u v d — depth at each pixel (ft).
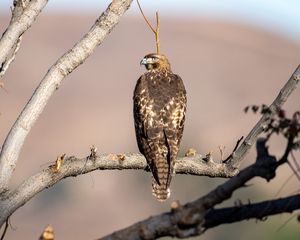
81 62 26.91
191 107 342.44
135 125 39.22
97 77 359.46
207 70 401.08
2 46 26.43
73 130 303.27
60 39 420.36
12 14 27.07
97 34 27.07
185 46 425.28
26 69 362.94
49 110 314.55
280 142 158.71
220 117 326.65
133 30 426.10
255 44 447.01
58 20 439.22
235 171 28.91
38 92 26.58
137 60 395.14
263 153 19.94
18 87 340.39
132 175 217.36
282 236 112.16
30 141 283.79
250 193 130.52
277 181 132.16
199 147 206.59
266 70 410.93
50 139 289.74
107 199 211.41
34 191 25.90
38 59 382.63
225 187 19.65
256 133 28.17
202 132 305.12
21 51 383.65
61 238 196.65
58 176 26.45
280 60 427.33
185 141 205.26
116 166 28.73
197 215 19.76
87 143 297.33
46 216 198.80
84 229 201.36
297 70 27.53
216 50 424.87
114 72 370.32
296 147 19.99
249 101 369.91
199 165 29.27
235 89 380.58
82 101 329.93
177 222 19.88
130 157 28.96
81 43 26.94
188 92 367.25
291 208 20.94
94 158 27.63
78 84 347.77
